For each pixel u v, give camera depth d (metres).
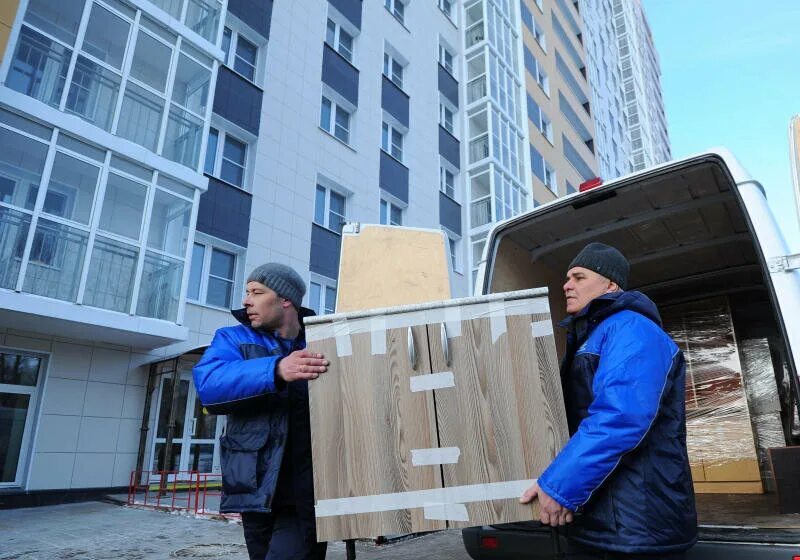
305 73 13.98
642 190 3.60
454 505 1.62
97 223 8.66
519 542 2.58
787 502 2.20
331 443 1.71
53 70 8.68
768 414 4.79
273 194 12.45
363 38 16.30
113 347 9.67
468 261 18.20
